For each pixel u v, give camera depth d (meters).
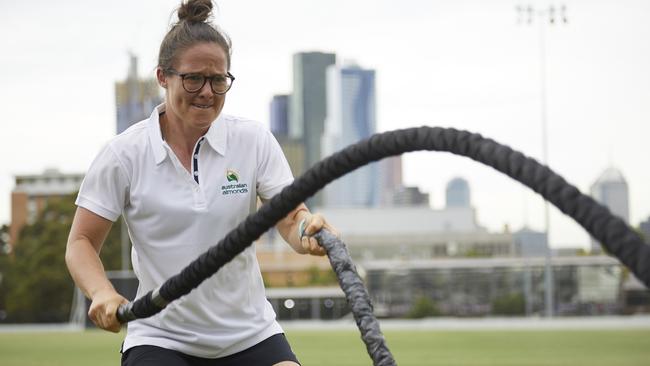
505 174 2.10
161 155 3.78
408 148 2.29
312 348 26.03
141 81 83.19
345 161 2.38
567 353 22.69
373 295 71.06
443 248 91.19
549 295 56.16
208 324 3.89
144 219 3.84
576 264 66.75
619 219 1.92
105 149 3.81
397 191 167.12
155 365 3.83
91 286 3.56
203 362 3.95
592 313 65.81
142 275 3.93
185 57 3.48
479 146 2.13
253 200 3.96
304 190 2.47
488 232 90.69
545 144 55.00
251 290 3.96
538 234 88.69
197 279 2.76
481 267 70.12
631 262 1.87
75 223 3.79
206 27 3.53
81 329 49.22
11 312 71.19
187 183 3.81
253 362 3.95
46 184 106.12
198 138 3.82
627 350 23.69
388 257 91.75
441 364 19.27
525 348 24.95
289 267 82.00
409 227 97.12
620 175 84.94
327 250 2.89
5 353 24.41
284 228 3.56
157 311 3.02
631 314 65.44
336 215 97.88
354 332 38.81
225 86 3.54
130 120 82.50
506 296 68.50
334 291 68.50
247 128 3.93
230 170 3.86
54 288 71.06
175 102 3.56
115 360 20.98
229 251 2.65
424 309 67.69
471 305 69.69
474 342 28.50
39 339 33.69
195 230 3.83
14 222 104.44
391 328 44.06
